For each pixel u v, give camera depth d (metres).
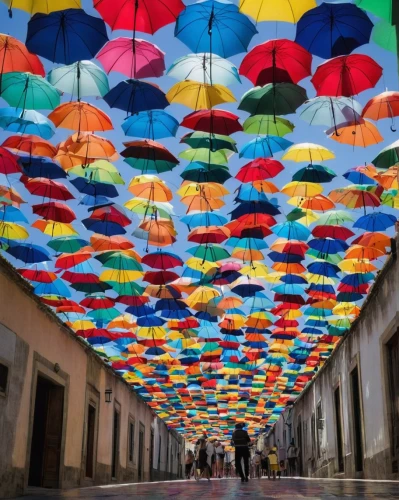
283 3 6.38
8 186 10.05
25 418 12.70
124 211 11.12
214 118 8.22
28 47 6.73
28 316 13.05
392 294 12.92
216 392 29.00
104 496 8.91
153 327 16.98
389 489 9.18
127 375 23.72
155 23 6.52
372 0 6.08
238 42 6.88
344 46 6.70
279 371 22.84
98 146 9.06
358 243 11.70
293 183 10.57
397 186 10.61
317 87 7.38
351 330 17.69
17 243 11.95
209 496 8.20
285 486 12.53
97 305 14.56
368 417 15.70
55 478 15.28
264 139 9.55
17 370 12.28
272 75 7.22
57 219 10.73
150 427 33.62
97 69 7.89
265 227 11.56
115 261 12.62
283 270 13.32
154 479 34.84
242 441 16.77
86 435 18.36
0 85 7.41
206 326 17.70
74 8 6.38
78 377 17.53
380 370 14.20
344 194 10.72
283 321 16.75
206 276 13.70
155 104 7.84
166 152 8.92
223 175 9.91
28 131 8.99
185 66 7.61
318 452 25.22
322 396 24.02
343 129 8.78
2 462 11.37
